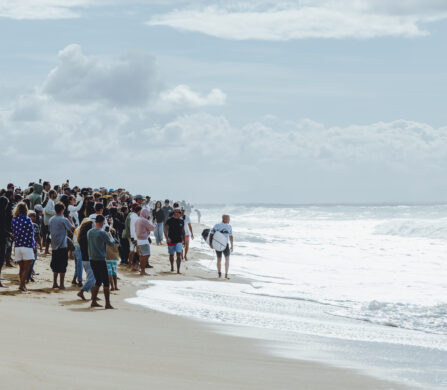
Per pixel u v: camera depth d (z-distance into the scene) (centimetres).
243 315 1198
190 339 872
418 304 1431
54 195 1917
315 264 2395
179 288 1608
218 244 1908
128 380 539
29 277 1453
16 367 524
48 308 1101
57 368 550
